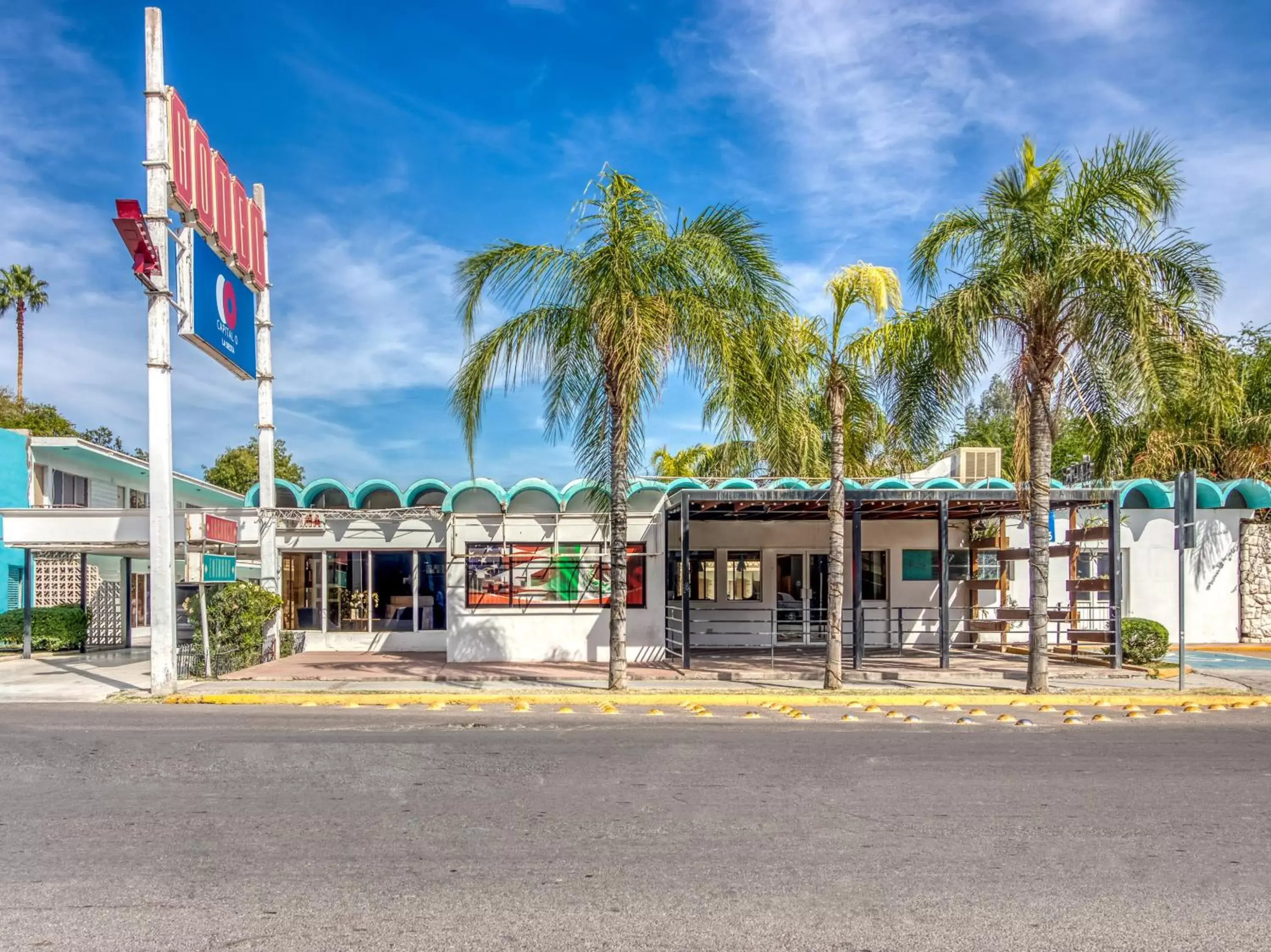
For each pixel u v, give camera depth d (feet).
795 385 45.57
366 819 21.34
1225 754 30.01
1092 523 68.74
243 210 58.13
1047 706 42.70
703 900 16.51
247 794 23.57
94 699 42.83
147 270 42.04
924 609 66.59
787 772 26.66
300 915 15.70
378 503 71.20
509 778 25.50
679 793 23.97
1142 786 25.16
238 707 40.50
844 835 20.43
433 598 68.59
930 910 16.15
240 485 160.35
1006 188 44.80
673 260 42.80
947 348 44.62
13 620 65.00
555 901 16.40
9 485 74.54
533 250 43.19
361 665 56.03
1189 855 19.21
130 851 18.92
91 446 80.38
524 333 44.83
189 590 95.40
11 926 15.17
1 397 145.69
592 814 21.85
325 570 68.18
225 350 55.01
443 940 14.75
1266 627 70.59
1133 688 46.55
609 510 49.37
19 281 164.04
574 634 59.00
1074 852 19.38
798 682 48.37
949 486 64.08
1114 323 42.32
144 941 14.66
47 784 24.57
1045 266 44.75
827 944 14.73
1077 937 15.05
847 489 55.36
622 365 41.32
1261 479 76.84
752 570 70.59
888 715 39.06
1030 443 46.60
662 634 59.31
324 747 29.94
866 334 47.11
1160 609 70.08
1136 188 43.06
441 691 44.45
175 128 46.60
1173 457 77.30
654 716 38.45
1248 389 84.33
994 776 26.32
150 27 44.37
